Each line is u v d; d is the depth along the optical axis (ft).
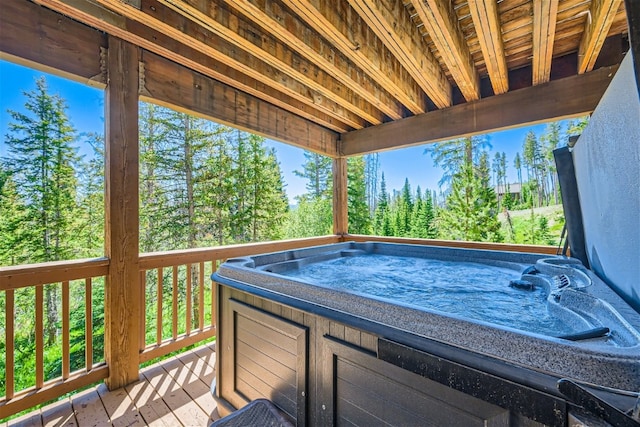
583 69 9.02
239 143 34.30
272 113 11.71
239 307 5.53
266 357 5.00
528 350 2.58
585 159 5.54
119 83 7.03
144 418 5.90
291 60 8.57
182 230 31.37
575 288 4.58
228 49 7.91
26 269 5.76
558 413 2.31
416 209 38.32
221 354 5.99
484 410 2.72
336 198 15.40
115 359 6.88
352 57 7.97
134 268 7.23
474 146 33.19
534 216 29.55
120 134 7.00
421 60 8.61
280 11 6.77
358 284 7.25
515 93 10.41
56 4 5.89
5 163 25.79
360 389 3.66
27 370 21.56
